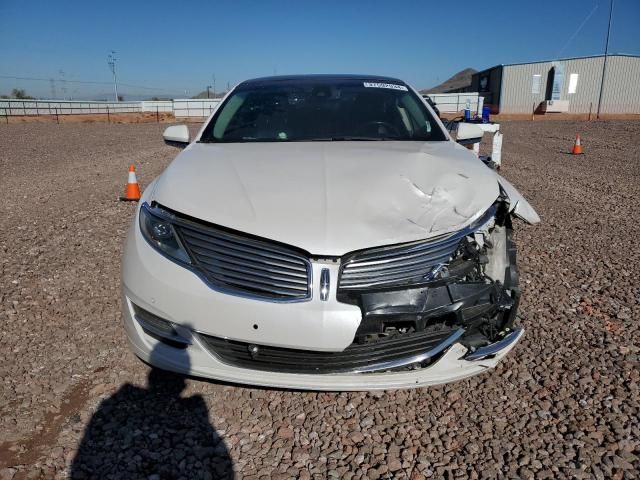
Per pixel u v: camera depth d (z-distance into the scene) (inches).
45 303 156.1
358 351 95.5
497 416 106.3
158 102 2199.8
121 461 92.7
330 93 161.6
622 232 239.3
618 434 100.0
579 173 423.2
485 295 100.3
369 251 95.3
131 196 306.3
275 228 95.9
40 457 93.0
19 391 112.0
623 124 1139.9
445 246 99.6
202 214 100.2
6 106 1695.4
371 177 109.8
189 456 94.7
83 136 884.0
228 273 96.7
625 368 122.0
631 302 159.0
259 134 145.2
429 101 196.2
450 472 91.4
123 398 110.7
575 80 1911.9
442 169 116.7
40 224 250.5
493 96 2108.8
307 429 102.8
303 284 93.8
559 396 112.1
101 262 192.7
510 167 458.3
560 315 149.8
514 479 89.6
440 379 99.7
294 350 95.2
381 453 96.4
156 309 100.2
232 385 115.9
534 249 212.1
